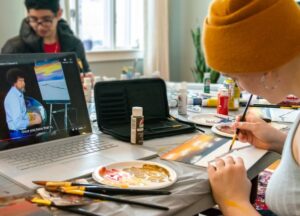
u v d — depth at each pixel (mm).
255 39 667
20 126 993
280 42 668
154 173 833
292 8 680
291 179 740
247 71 698
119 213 650
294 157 750
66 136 1085
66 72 1132
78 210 651
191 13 3945
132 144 1059
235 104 1571
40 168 845
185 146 1049
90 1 3359
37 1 2145
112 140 1094
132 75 2410
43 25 2211
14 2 2678
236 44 682
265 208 1211
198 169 872
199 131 1233
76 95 1143
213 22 712
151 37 3637
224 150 1011
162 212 665
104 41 3557
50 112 1063
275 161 1043
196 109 1599
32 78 1043
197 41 3729
